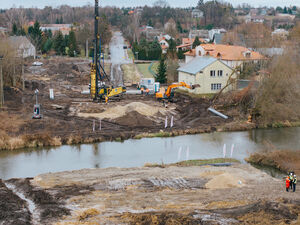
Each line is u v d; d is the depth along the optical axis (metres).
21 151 39.81
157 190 27.19
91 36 138.00
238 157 38.69
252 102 55.38
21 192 26.94
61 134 44.22
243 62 66.12
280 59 56.19
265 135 46.72
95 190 27.14
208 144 42.88
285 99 55.41
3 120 47.31
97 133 45.09
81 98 64.44
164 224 20.53
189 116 54.16
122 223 20.94
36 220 21.48
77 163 36.50
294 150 40.03
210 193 26.30
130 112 51.69
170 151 40.31
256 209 22.34
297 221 20.81
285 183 29.23
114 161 37.16
